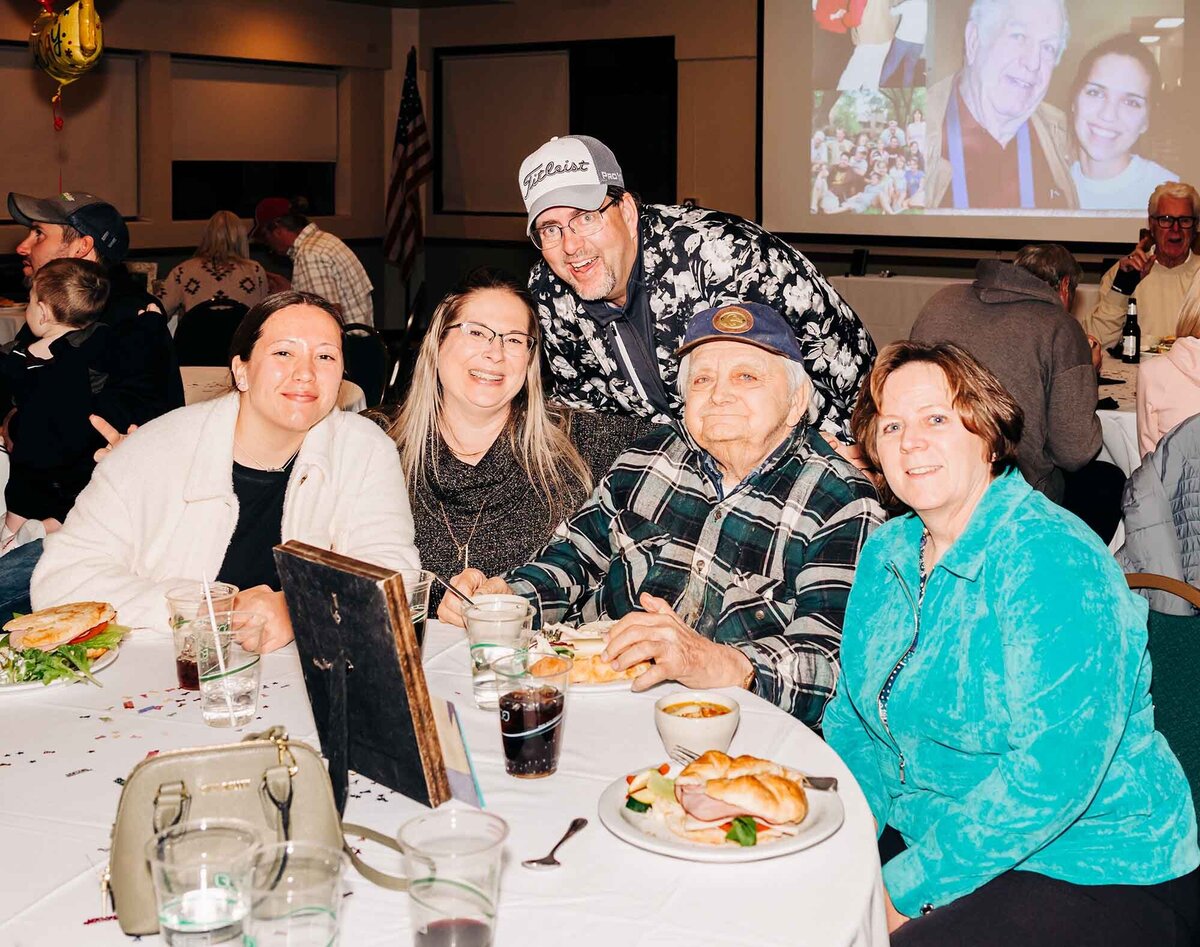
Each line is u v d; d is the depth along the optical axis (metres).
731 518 2.24
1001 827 1.57
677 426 2.44
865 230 9.34
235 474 2.31
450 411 2.63
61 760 1.54
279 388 2.21
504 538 2.65
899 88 9.02
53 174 9.26
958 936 1.52
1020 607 1.62
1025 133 8.62
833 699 1.92
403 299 11.78
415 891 1.08
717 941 1.14
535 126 10.98
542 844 1.33
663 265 2.93
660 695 1.79
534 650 1.83
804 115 9.41
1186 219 5.59
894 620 1.79
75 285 3.72
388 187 11.59
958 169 8.91
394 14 11.30
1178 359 3.27
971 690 1.65
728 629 2.21
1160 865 1.62
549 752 1.50
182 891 1.07
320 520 2.35
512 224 11.24
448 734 1.36
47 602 2.12
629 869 1.27
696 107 10.07
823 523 2.17
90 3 5.89
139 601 2.08
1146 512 2.99
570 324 3.11
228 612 1.72
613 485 2.42
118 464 2.24
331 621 1.32
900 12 8.92
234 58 10.16
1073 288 4.63
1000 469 1.74
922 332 3.68
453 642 2.06
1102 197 8.44
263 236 8.20
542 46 10.75
